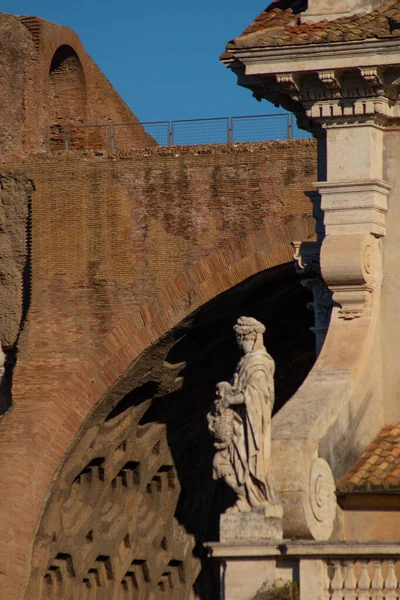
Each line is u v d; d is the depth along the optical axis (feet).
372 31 221.05
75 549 388.37
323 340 233.96
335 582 201.87
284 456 205.77
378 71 222.07
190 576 435.53
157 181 374.02
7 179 383.65
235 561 202.59
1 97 398.21
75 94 419.95
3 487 370.12
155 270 372.58
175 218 372.38
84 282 376.07
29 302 379.55
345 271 223.71
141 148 377.30
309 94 227.61
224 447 204.95
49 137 412.16
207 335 383.45
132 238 374.22
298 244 235.20
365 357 222.69
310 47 223.30
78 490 390.42
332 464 213.46
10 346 383.24
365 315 225.76
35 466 371.35
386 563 203.10
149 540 415.85
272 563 201.57
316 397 216.13
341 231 226.58
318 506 207.92
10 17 403.95
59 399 372.99
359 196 225.97
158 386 385.70
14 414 374.63
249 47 226.99
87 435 377.30
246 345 208.03
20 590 370.32
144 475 405.18
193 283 369.30
